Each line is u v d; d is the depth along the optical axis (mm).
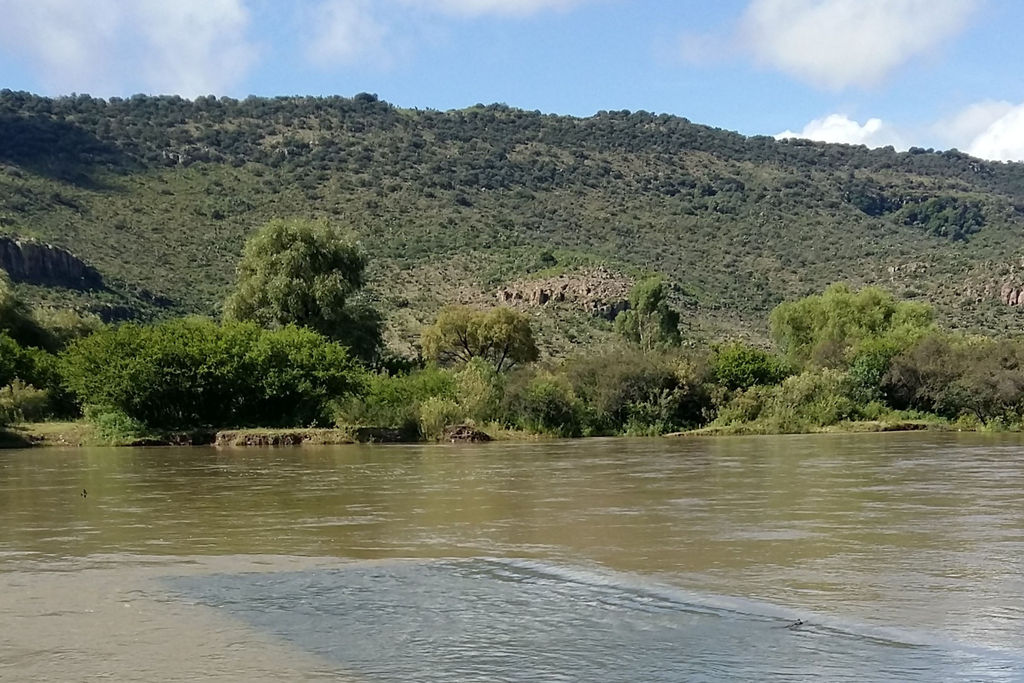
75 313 71688
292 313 62531
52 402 53125
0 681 9438
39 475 30062
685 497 23312
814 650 10125
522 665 9773
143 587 13469
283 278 62281
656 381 59750
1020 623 11117
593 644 10453
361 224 137875
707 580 13500
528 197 170000
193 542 17172
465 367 61594
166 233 120188
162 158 154750
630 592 12812
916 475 28828
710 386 61594
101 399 47344
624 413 59406
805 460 35156
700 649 10219
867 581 13352
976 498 22766
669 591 12844
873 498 22875
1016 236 160000
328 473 30469
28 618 11812
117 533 18250
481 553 15758
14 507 22188
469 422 50938
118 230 117125
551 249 135375
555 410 55000
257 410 51469
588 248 144625
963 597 12359
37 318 67250
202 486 26609
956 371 63438
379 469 31906
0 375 52312
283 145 174000
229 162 160250
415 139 190375
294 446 45656
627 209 171000
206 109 195500
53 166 136500
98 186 133375
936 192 199500
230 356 49938
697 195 183750
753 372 64750
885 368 66562
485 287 117500
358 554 15820
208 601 12609
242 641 10750
